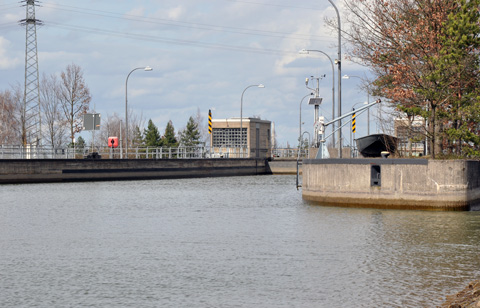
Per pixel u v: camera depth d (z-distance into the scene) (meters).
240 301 13.86
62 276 16.30
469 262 17.88
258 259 18.45
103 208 34.22
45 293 14.59
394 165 30.64
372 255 18.98
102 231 24.66
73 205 35.88
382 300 13.79
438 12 38.59
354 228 24.80
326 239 22.17
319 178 33.41
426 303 13.52
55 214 31.03
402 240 21.80
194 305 13.58
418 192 30.16
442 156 36.38
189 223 27.28
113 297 14.23
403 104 39.41
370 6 42.47
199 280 15.81
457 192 29.59
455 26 37.09
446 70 35.94
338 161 32.34
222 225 26.48
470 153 37.38
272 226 25.92
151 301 13.90
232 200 39.75
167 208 34.34
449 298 13.88
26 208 33.97
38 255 19.27
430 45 37.94
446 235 22.84
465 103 38.50
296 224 26.33
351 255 19.02
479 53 38.25
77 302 13.84
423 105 37.91
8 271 16.92
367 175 31.38
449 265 17.47
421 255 18.97
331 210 31.14
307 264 17.67
